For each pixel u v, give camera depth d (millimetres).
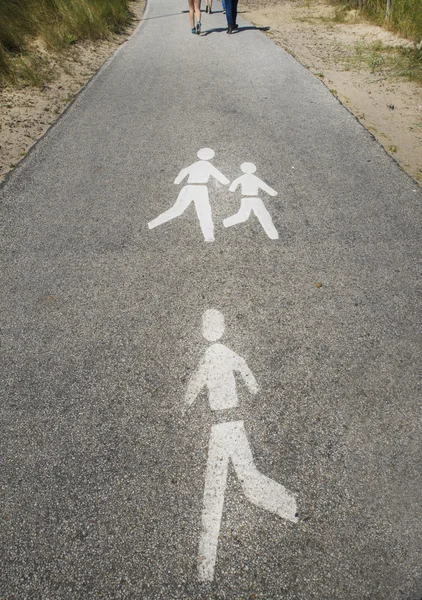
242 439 2285
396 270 3344
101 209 4230
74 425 2398
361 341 2795
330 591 1738
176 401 2490
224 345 2809
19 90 7066
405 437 2264
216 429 2338
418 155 5008
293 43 10180
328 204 4152
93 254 3660
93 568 1849
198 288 3270
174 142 5461
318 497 2037
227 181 4539
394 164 4785
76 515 2023
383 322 2920
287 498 2039
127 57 9266
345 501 2018
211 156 5098
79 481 2148
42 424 2414
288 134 5562
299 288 3223
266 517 1977
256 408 2432
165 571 1822
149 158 5113
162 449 2262
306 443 2256
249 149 5230
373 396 2467
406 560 1812
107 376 2656
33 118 6254
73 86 7539
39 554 1902
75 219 4105
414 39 9500
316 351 2738
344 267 3395
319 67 8289
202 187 4477
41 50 8711
